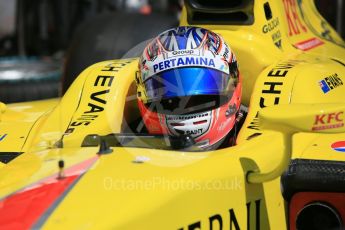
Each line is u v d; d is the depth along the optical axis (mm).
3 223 8195
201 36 11242
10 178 9570
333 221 10859
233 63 11328
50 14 36812
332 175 10711
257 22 13562
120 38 20734
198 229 9203
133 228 8375
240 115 12016
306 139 11617
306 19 15773
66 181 9086
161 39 11305
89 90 12617
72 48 20844
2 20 35875
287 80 12273
